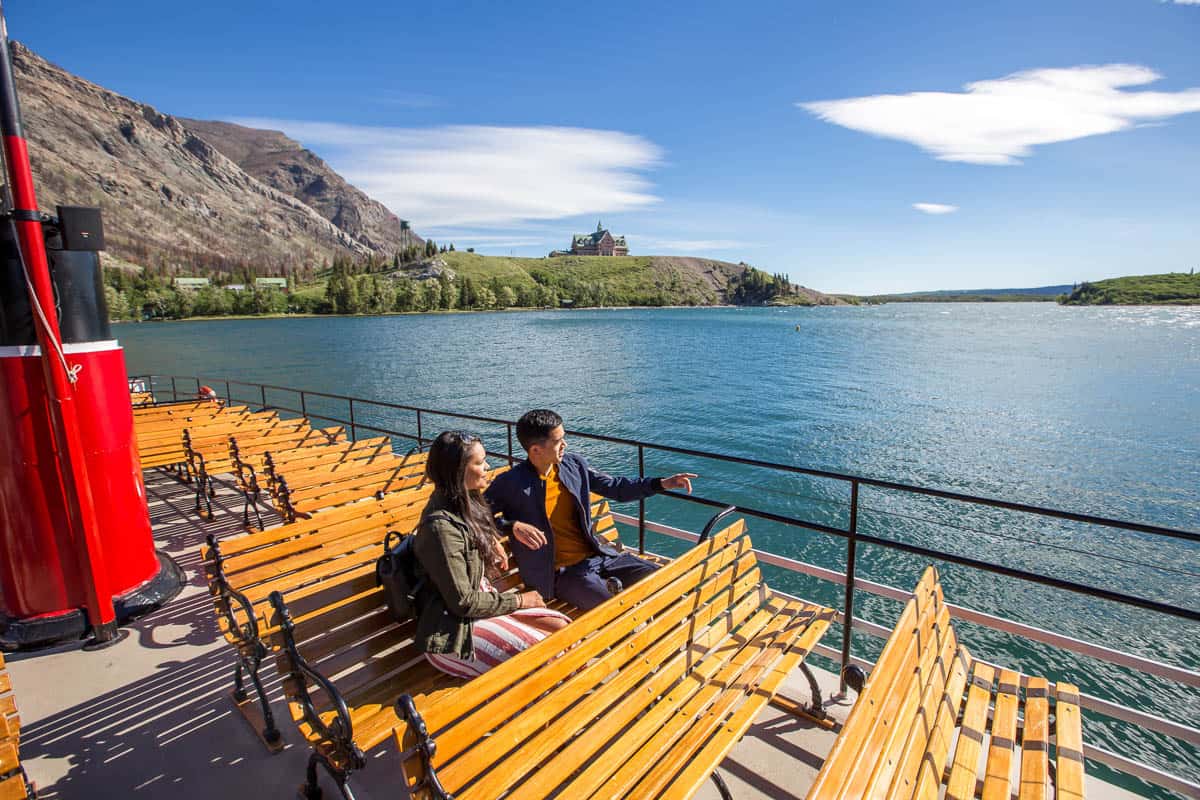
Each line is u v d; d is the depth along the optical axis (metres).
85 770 3.11
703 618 3.09
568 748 2.16
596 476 3.72
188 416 8.96
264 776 3.06
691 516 18.84
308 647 2.73
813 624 3.35
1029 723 2.62
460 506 2.71
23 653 4.14
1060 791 2.27
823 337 104.25
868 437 29.48
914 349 79.69
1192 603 13.34
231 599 2.98
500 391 45.28
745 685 2.78
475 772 1.83
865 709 1.90
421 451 6.31
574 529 3.47
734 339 99.50
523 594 2.93
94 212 4.20
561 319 179.25
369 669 2.85
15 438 3.99
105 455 4.41
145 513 4.81
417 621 2.78
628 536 17.28
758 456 26.20
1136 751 8.76
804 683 3.61
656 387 46.78
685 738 2.44
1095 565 15.22
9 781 2.33
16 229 3.72
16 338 3.92
